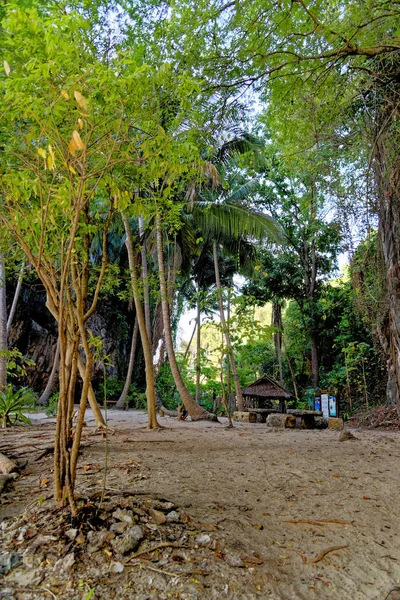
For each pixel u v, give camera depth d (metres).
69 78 2.19
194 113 3.93
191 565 2.20
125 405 18.59
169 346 10.72
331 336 17.69
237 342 9.03
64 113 2.42
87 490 3.18
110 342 21.16
